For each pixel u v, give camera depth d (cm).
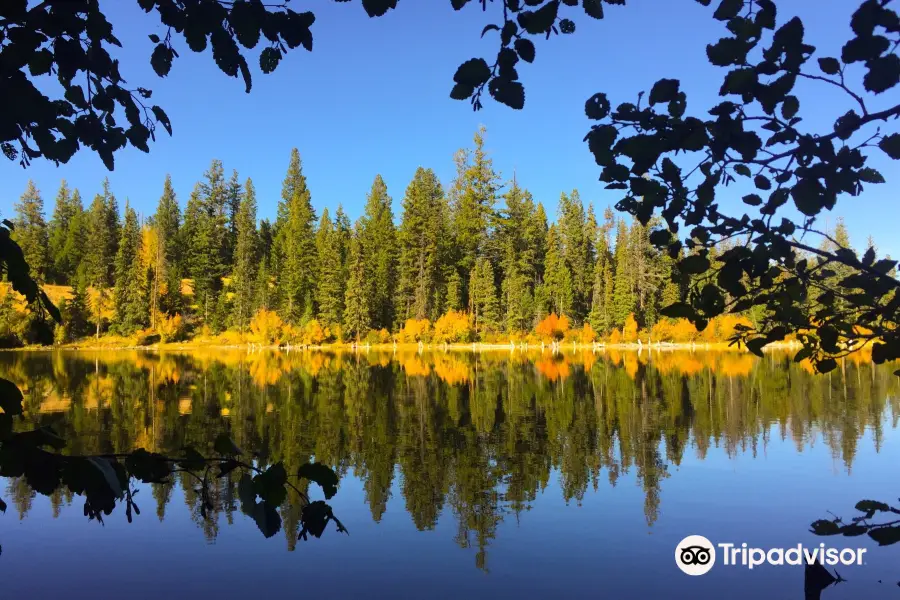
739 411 1235
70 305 4366
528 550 519
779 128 125
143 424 1099
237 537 551
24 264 122
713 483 710
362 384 1847
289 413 1241
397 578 465
